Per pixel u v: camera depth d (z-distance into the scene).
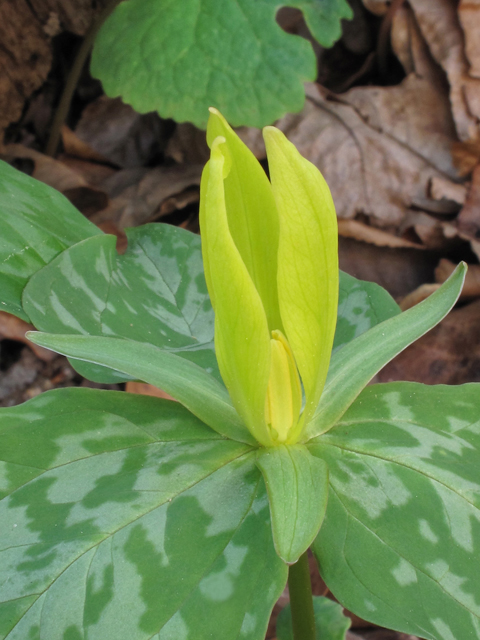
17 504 0.14
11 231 0.18
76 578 0.14
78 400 0.16
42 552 0.14
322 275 0.14
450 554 0.14
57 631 0.13
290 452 0.15
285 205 0.13
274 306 0.15
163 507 0.15
